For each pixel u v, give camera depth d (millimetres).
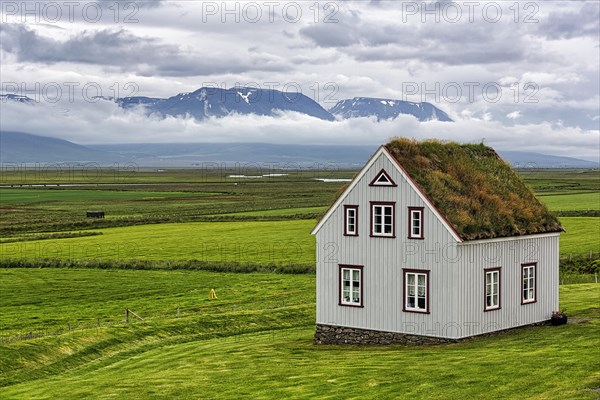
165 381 57562
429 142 73750
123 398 53219
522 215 72688
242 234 172250
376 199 69688
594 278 113438
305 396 50156
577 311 80062
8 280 121062
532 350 58156
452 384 49438
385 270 69250
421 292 67375
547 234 74562
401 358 60188
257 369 60250
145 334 78438
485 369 52531
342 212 71812
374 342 69875
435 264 66250
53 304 102062
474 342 65500
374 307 69875
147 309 97312
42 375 64000
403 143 70688
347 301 71625
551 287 75250
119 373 62750
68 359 68500
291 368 59688
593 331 66438
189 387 55312
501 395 45906
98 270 130500
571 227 163625
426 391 48438
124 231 184375
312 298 100312
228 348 71000
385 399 47625
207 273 125688
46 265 135750
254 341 75312
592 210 199250
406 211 67875
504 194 73875
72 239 171000
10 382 61344
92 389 56375
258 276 121188
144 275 124625
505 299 70000
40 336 78750
